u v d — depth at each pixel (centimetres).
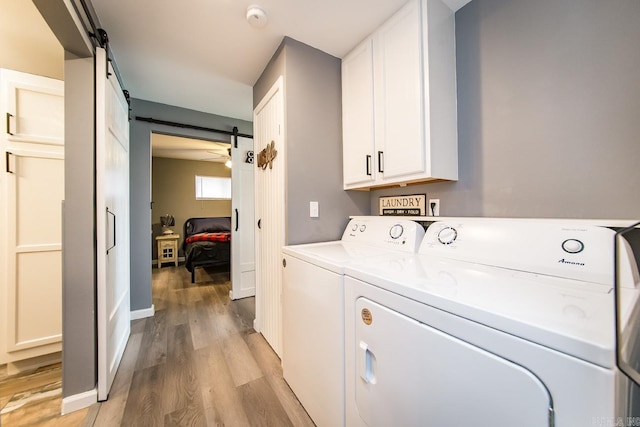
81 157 138
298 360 139
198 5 143
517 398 52
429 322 69
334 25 158
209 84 237
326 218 182
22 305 168
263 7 144
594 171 99
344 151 185
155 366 174
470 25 138
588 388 43
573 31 104
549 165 111
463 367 61
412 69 135
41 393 150
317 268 120
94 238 141
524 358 51
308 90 176
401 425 77
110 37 169
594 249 81
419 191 165
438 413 66
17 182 166
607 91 95
